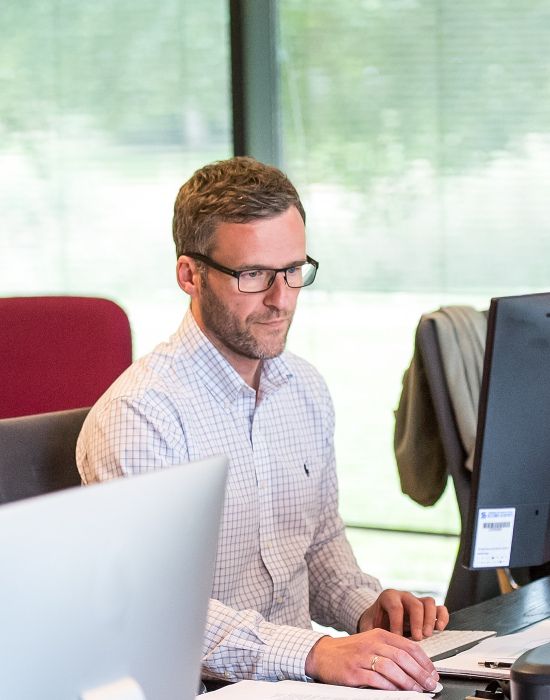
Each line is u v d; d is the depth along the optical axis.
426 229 4.54
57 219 4.91
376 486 4.67
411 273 4.58
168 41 4.73
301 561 2.21
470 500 1.71
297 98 4.66
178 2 4.71
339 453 4.72
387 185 4.59
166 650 1.19
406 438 2.96
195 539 1.19
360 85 4.58
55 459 2.11
